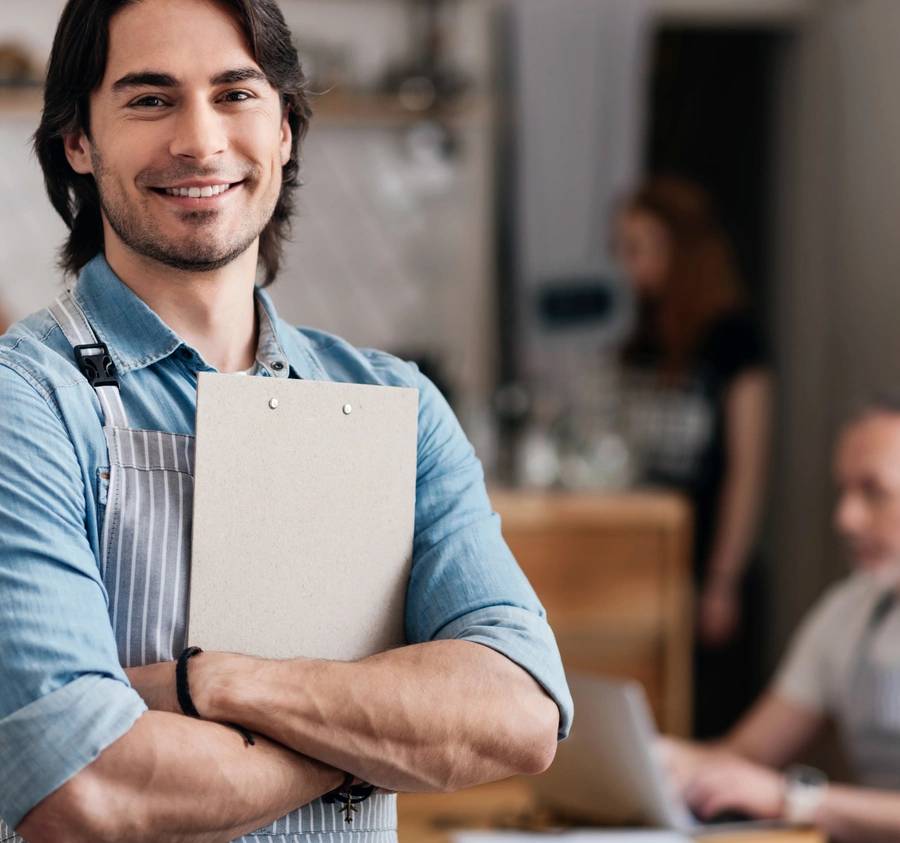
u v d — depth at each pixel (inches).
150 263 55.1
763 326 219.1
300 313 197.0
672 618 167.9
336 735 50.4
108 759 47.6
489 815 104.2
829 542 204.7
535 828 99.9
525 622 55.6
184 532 52.9
